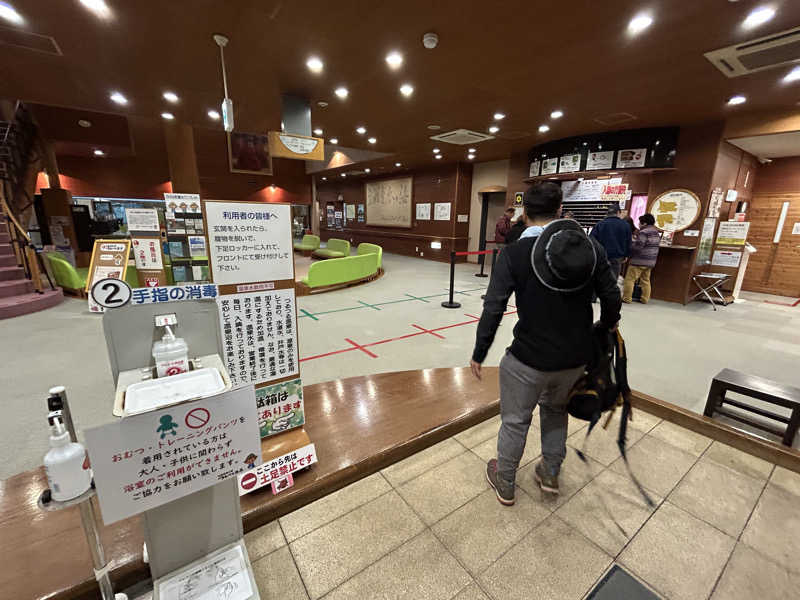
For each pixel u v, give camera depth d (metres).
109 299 0.92
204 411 0.85
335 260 6.19
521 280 1.30
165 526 0.99
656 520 1.48
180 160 10.99
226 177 11.37
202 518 1.04
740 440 1.90
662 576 1.25
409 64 3.39
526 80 3.70
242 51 3.20
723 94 3.88
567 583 1.22
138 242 5.16
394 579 1.23
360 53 3.21
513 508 1.53
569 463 1.80
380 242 12.29
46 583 1.13
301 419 1.66
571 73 3.49
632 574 1.25
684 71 3.37
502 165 8.64
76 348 3.49
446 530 1.42
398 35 2.88
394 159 8.84
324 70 3.58
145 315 0.97
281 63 3.43
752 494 1.61
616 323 1.41
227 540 1.11
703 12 2.45
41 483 1.58
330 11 2.56
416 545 1.36
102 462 0.75
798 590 1.20
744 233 5.36
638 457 1.85
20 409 2.38
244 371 1.50
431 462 1.83
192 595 1.01
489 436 2.04
